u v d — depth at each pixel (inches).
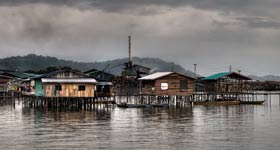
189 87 3147.1
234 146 1439.5
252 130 1798.7
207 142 1508.4
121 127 1877.5
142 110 2805.1
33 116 2343.8
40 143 1483.8
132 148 1406.3
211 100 3535.9
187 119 2225.6
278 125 1972.2
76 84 2810.0
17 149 1390.3
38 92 2984.7
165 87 3102.9
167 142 1507.1
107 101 3085.6
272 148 1411.2
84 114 2468.0
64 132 1723.7
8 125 1943.9
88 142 1503.4
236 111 2792.8
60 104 2891.2
